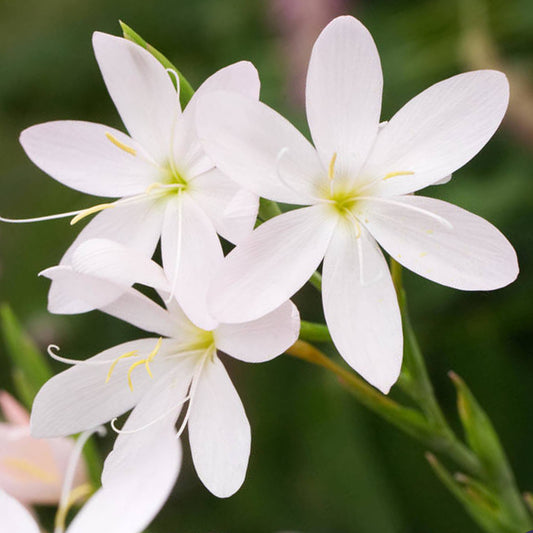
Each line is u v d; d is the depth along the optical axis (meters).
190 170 0.35
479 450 0.36
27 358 0.38
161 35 0.48
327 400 0.44
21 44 0.48
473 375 0.44
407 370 0.36
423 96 0.34
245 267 0.33
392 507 0.43
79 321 0.46
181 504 0.45
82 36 0.48
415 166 0.34
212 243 0.34
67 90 0.48
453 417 0.44
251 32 0.46
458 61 0.45
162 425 0.34
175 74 0.35
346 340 0.34
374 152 0.34
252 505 0.44
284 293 0.33
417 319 0.44
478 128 0.34
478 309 0.44
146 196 0.35
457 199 0.43
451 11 0.46
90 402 0.34
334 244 0.34
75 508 0.38
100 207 0.35
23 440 0.37
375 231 0.34
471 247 0.34
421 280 0.43
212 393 0.34
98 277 0.33
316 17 0.44
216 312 0.33
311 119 0.34
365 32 0.34
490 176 0.44
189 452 0.44
